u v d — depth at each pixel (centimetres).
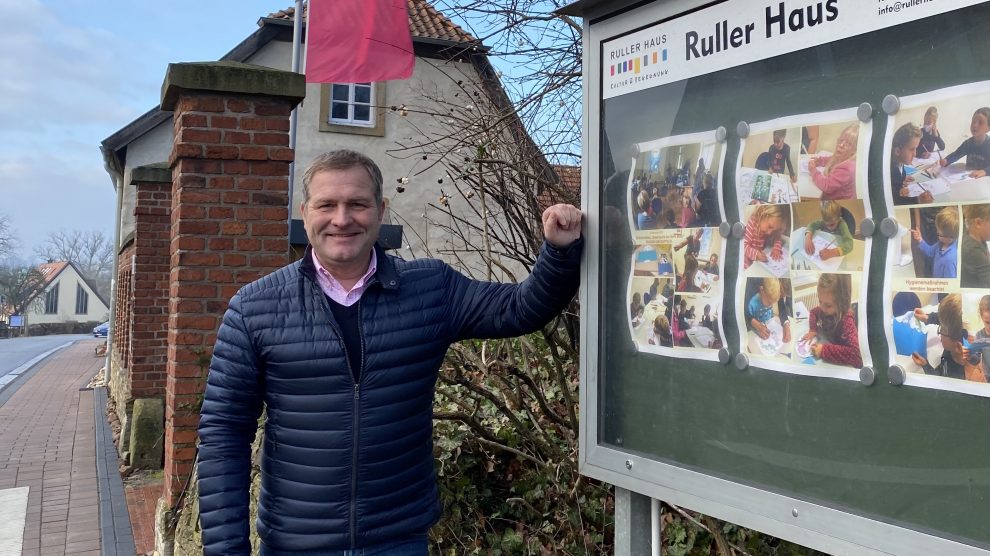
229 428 209
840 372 139
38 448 839
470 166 395
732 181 158
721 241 161
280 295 211
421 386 216
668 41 173
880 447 133
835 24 140
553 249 195
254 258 455
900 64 131
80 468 740
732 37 159
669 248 172
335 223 203
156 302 804
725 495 157
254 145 453
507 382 361
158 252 809
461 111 456
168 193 815
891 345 132
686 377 168
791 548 281
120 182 1362
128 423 774
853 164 138
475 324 222
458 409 386
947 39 125
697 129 166
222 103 449
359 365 207
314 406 206
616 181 186
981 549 118
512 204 390
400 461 211
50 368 2042
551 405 389
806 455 144
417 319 215
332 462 204
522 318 212
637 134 180
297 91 454
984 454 120
